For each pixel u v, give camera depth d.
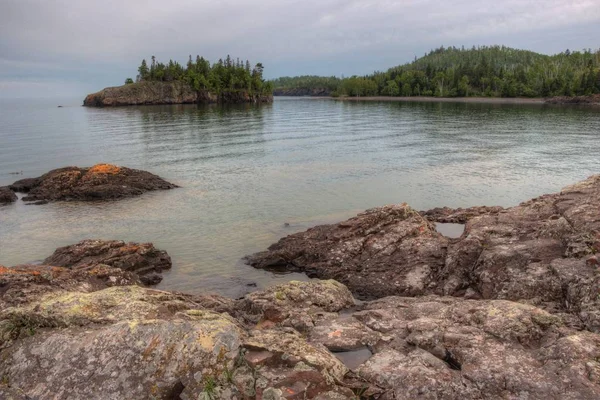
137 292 9.70
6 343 7.79
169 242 19.69
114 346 7.04
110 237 20.48
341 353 8.44
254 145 47.12
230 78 172.25
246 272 16.56
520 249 13.02
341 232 17.69
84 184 28.06
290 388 6.52
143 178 29.61
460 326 8.77
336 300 11.39
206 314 8.80
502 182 29.58
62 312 8.21
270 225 21.70
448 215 21.83
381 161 37.44
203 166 36.03
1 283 11.62
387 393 6.84
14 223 22.78
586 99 134.88
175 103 156.38
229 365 6.77
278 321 10.07
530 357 7.53
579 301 9.99
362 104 148.50
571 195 17.20
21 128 68.94
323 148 45.03
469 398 6.65
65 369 6.91
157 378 6.61
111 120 81.62
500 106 122.88
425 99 179.00
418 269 14.86
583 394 6.41
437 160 37.34
